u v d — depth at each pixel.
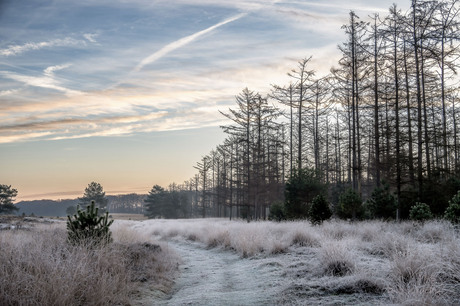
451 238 8.43
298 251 10.62
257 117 34.56
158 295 7.05
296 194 23.27
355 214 20.44
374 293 5.68
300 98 33.16
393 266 6.43
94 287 5.93
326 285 6.22
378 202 20.17
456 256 6.31
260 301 5.90
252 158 38.09
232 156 49.72
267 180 41.03
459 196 13.68
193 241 19.25
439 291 4.88
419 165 20.05
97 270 6.59
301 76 32.97
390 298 5.20
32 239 9.21
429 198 19.31
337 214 22.14
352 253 8.12
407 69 23.23
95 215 9.55
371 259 8.01
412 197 19.77
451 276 5.74
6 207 62.34
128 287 6.76
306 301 5.55
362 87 25.73
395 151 22.27
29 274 5.75
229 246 14.31
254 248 12.03
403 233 12.18
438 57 22.31
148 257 10.24
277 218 25.36
